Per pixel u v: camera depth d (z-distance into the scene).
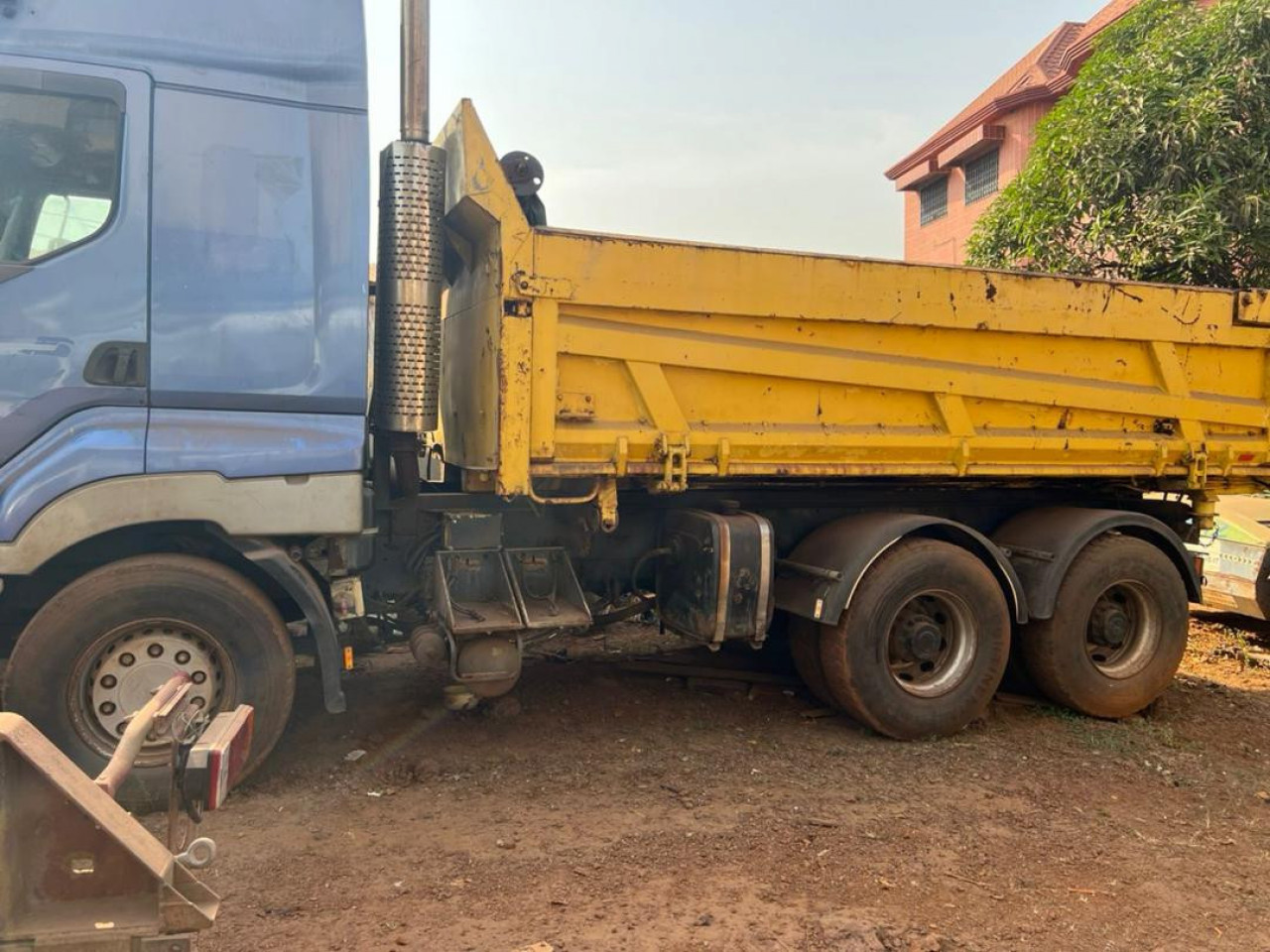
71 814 1.96
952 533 5.19
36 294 3.70
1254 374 5.93
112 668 3.83
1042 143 10.14
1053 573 5.35
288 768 4.41
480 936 2.99
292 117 4.02
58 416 3.72
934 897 3.36
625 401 4.54
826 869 3.54
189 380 3.88
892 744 4.99
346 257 4.10
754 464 4.76
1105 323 5.37
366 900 3.21
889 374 4.94
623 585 5.38
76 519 3.72
